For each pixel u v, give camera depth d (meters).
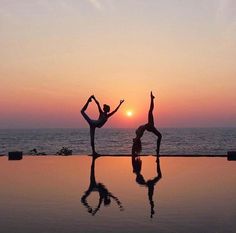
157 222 5.86
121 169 12.23
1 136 112.50
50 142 71.81
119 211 6.57
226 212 6.47
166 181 9.80
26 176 10.69
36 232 5.39
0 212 6.53
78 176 10.71
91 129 16.30
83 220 6.00
